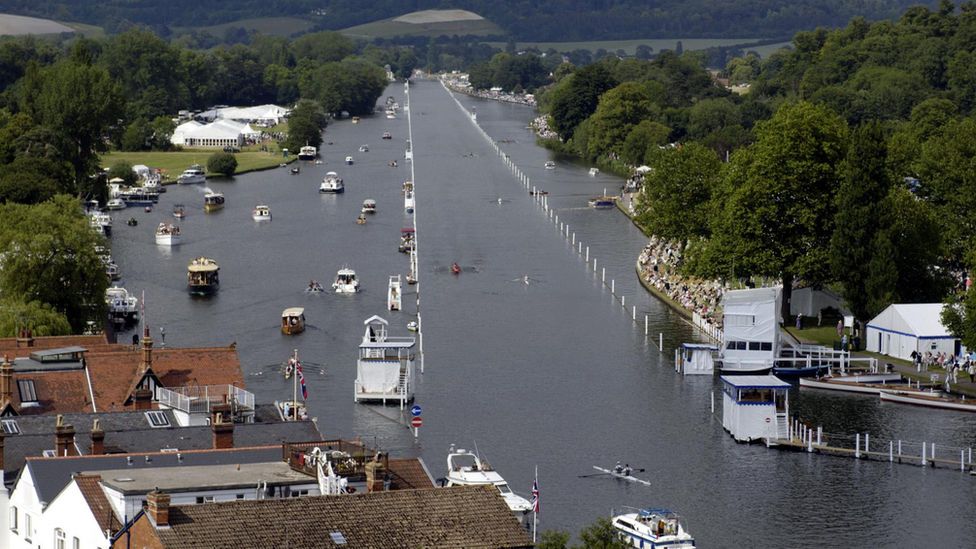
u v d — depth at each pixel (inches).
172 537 7278.5
